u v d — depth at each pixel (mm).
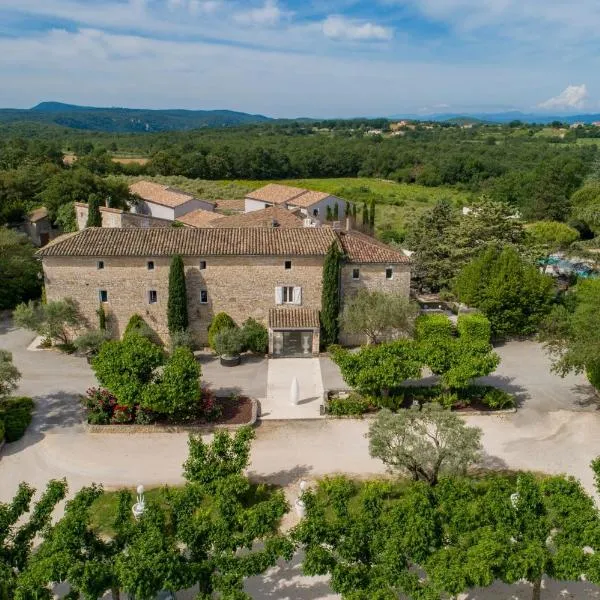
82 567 16453
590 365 34938
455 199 121312
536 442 31219
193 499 19953
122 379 31484
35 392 37000
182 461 29328
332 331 43531
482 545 16984
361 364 33219
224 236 44781
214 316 44344
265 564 18062
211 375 39875
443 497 19828
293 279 43844
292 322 43000
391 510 19234
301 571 21328
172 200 91875
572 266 64250
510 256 48094
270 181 153250
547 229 69938
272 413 34375
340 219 92938
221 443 24094
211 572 17875
